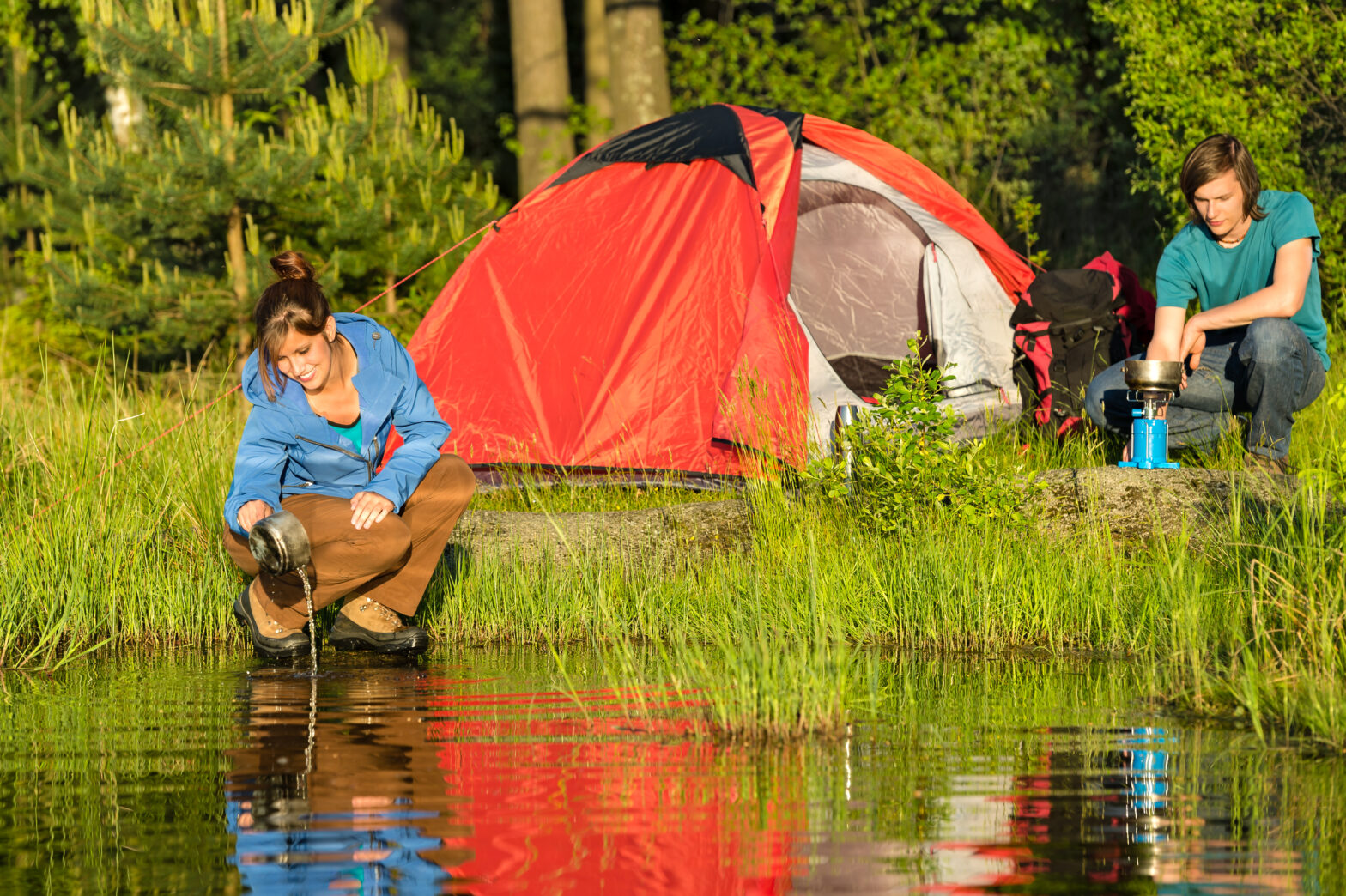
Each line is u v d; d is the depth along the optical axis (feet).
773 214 33.71
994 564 23.02
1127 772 13.19
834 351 39.58
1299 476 24.04
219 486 27.63
